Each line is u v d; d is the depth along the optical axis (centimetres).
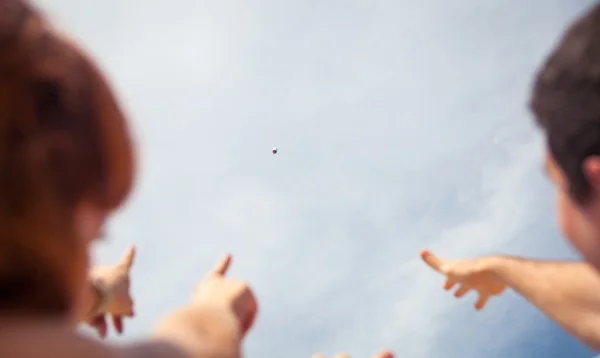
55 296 80
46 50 80
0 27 78
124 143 89
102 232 92
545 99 110
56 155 78
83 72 83
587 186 106
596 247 113
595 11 107
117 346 83
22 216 75
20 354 73
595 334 164
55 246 78
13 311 77
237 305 114
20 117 75
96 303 155
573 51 105
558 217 122
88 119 82
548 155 119
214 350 93
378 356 114
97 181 84
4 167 74
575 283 169
